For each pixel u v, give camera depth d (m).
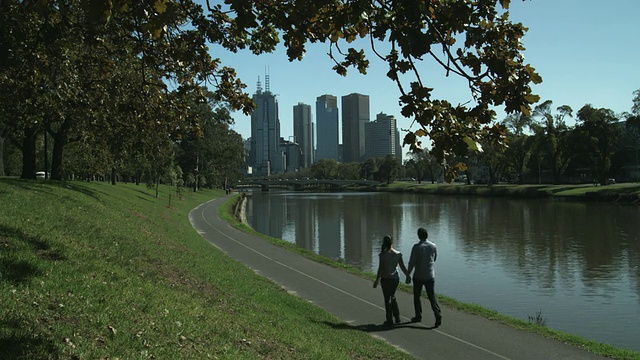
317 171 190.38
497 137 4.42
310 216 56.78
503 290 19.75
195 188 78.44
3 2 8.08
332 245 33.31
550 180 125.12
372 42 4.28
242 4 4.35
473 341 9.34
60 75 12.52
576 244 32.03
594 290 19.69
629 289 19.78
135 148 15.38
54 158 27.58
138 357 5.47
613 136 77.88
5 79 11.41
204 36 7.45
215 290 11.14
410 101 4.20
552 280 21.59
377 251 30.36
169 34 7.68
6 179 19.47
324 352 7.75
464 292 19.45
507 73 4.04
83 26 9.00
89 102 14.41
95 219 15.50
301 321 10.05
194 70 8.66
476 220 48.53
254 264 18.31
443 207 67.31
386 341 9.32
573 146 79.31
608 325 14.95
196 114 11.18
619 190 66.19
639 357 8.56
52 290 6.86
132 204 29.17
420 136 4.41
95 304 6.79
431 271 10.38
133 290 8.17
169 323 6.96
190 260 14.71
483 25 4.38
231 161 85.19
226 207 54.94
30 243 8.95
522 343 9.23
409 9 3.68
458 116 4.27
